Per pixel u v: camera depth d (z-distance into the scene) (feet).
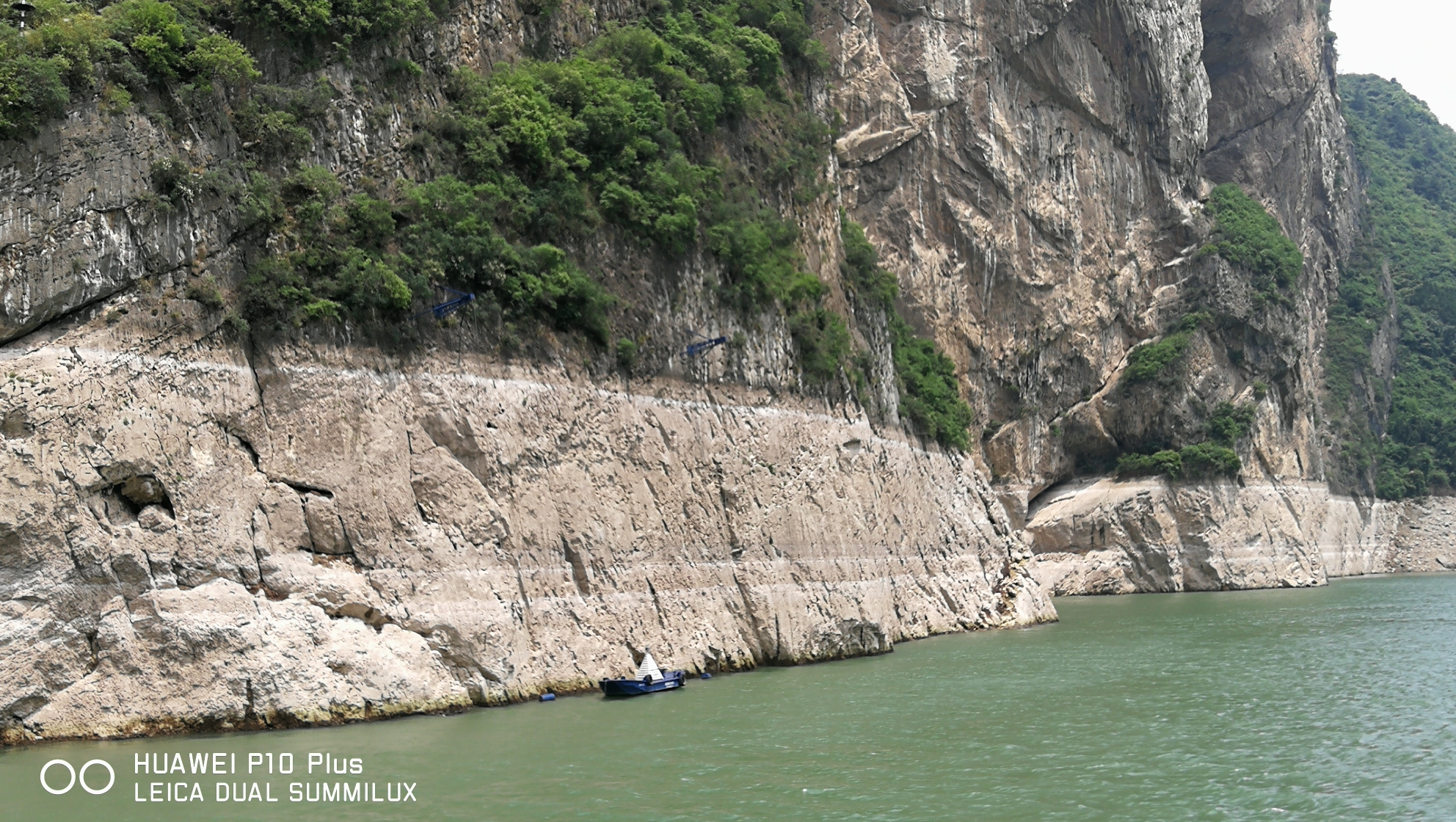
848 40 265.13
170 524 93.86
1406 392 426.92
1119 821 79.46
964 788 86.84
